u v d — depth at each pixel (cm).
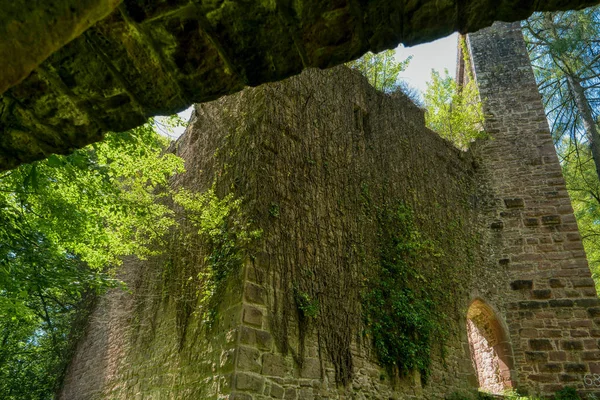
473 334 1073
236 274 557
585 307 930
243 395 482
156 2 170
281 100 684
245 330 512
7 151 204
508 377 904
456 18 196
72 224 666
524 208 1055
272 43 192
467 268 954
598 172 1032
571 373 879
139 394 707
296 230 621
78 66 183
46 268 662
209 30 183
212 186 692
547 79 1265
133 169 712
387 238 784
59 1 137
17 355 1329
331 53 202
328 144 735
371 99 895
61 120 197
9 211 615
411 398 682
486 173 1114
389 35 200
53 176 618
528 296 967
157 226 747
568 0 188
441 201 963
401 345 704
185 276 688
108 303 1016
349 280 668
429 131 1026
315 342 579
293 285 584
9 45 136
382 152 862
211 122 785
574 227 1007
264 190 604
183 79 196
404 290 767
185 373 591
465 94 1270
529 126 1139
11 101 188
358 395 602
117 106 200
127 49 183
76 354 1102
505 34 1263
